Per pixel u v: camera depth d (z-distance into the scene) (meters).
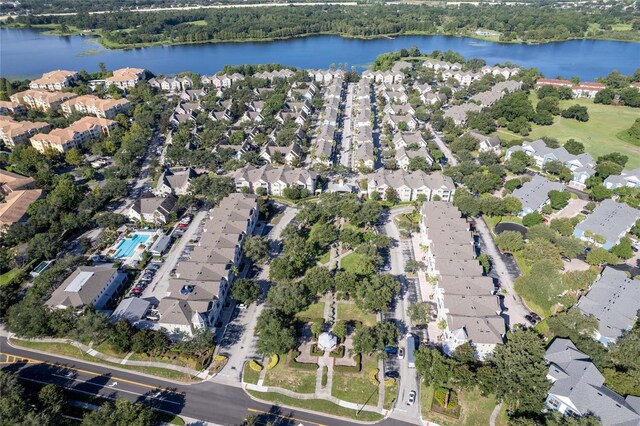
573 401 95.94
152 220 178.38
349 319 128.38
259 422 99.69
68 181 190.62
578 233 162.50
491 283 129.12
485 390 100.00
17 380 104.38
